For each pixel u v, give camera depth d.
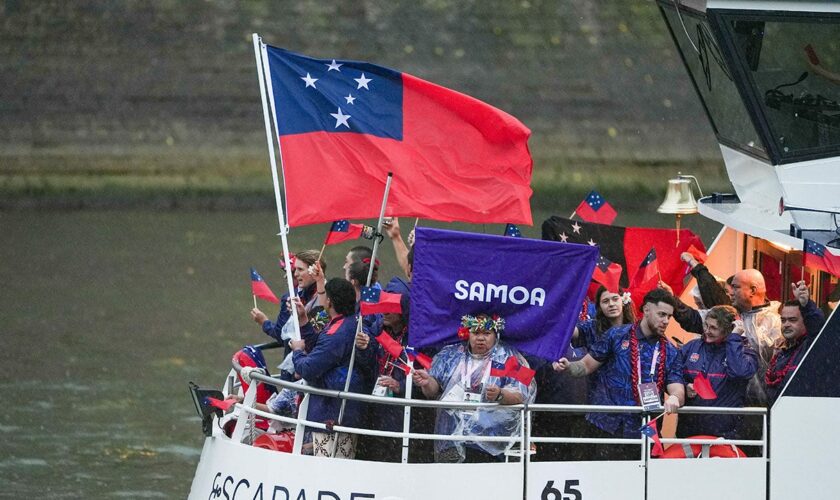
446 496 31.25
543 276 31.59
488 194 35.78
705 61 37.84
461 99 35.62
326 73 36.25
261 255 96.56
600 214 40.59
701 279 36.59
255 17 125.62
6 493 51.78
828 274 37.78
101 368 68.62
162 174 122.56
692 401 33.25
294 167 35.88
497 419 31.56
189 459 56.59
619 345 32.78
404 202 35.56
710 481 31.95
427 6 125.75
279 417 32.62
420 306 31.64
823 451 31.98
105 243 103.44
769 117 35.00
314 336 35.19
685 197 40.66
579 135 121.81
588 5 125.75
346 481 31.47
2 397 63.97
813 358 31.91
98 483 53.47
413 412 34.38
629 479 31.69
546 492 31.44
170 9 125.88
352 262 36.22
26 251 100.56
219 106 124.62
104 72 124.69
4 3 124.81
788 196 35.19
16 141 122.88
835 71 34.34
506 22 125.00
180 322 77.56
